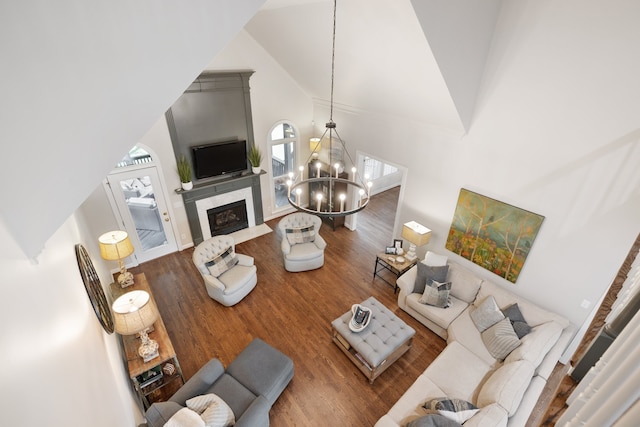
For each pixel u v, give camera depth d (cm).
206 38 138
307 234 550
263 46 542
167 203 547
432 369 335
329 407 337
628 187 300
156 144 504
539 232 376
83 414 148
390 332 376
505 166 388
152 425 260
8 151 108
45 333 131
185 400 291
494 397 277
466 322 395
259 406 282
